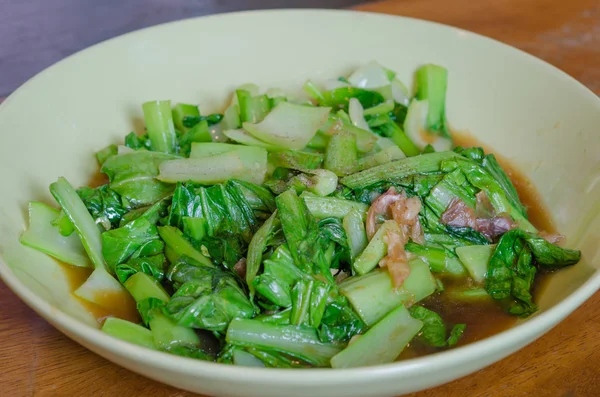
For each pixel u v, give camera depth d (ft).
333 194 1.11
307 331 0.97
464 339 1.00
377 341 0.97
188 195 1.09
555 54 1.46
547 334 0.99
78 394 0.93
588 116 1.15
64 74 1.18
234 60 1.34
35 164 1.10
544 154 1.20
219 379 0.84
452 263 1.08
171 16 1.69
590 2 1.63
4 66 1.49
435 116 1.32
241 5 1.78
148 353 0.84
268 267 0.97
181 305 0.96
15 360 0.96
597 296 1.03
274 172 1.17
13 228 1.01
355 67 1.37
